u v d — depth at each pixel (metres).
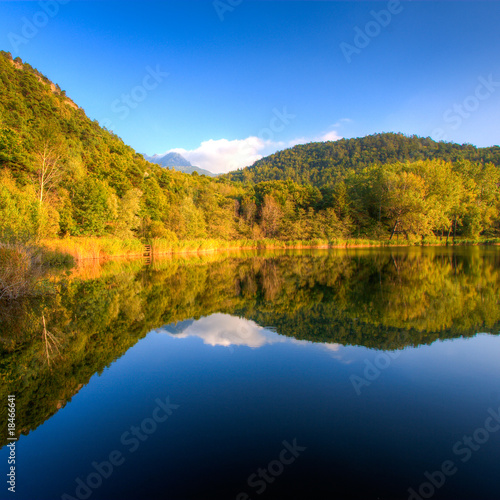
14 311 11.42
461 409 5.04
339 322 9.89
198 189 68.56
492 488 3.43
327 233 57.50
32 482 3.62
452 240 55.16
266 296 14.12
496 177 57.84
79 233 35.12
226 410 5.08
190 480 3.60
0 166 29.91
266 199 64.25
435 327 9.23
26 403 5.39
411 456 3.97
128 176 50.31
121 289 15.70
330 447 4.14
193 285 17.06
